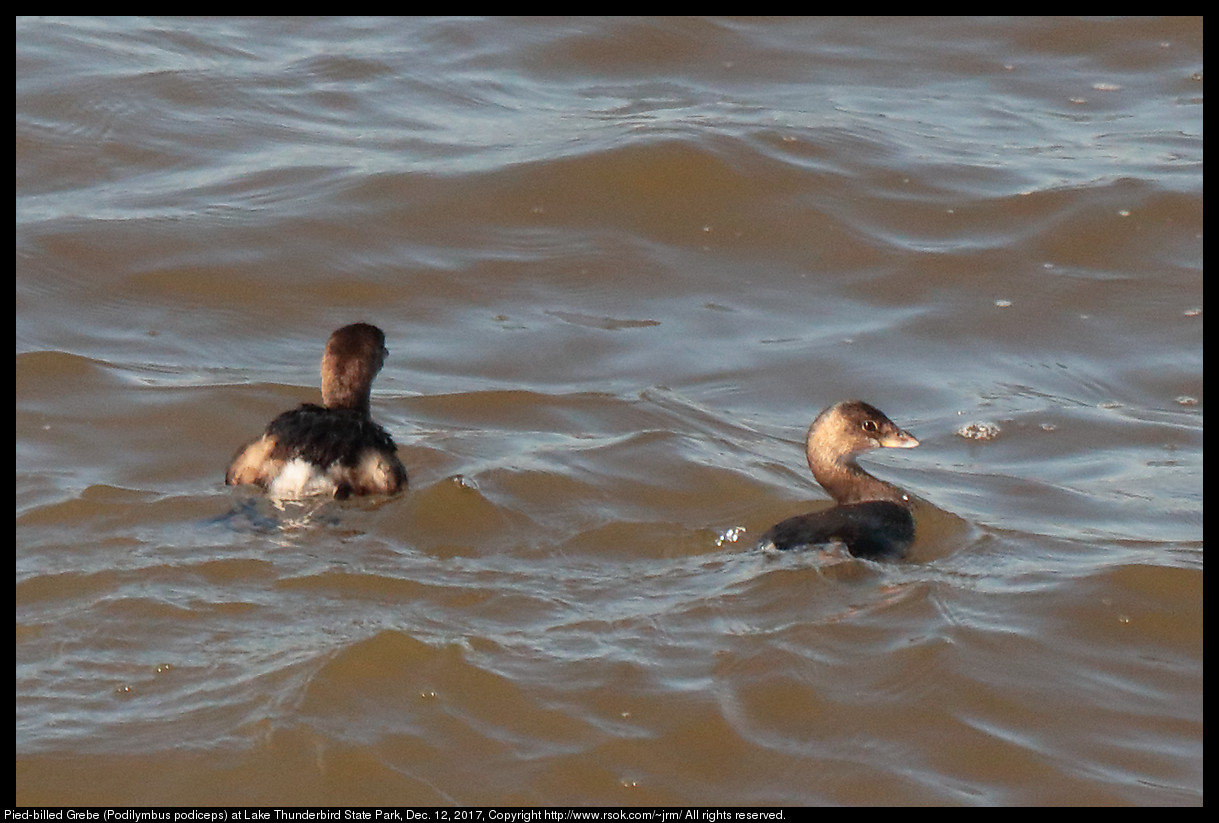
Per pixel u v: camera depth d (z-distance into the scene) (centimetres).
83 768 2648
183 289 4856
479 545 3447
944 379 4584
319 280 4953
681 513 3709
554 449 3975
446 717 2798
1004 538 3631
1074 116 6166
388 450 3700
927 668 2983
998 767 2748
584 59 6438
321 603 3127
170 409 4134
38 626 3003
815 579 3288
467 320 4809
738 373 4572
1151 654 3109
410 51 6456
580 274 5081
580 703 2841
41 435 3962
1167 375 4641
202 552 3316
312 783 2645
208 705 2800
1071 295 5041
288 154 5638
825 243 5281
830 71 6450
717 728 2800
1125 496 3928
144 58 6234
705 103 6109
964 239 5303
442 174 5494
